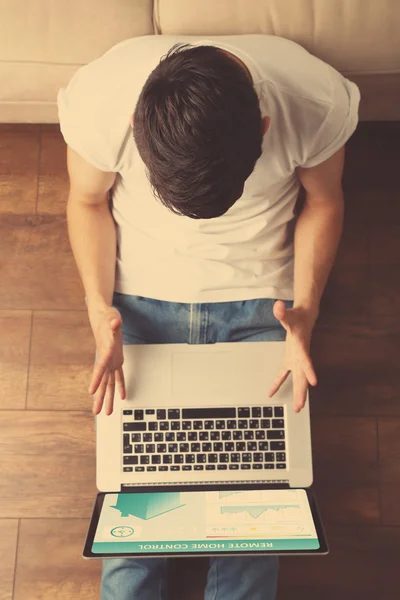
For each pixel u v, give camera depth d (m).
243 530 1.13
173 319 1.30
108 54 1.09
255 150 0.88
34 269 1.60
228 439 1.27
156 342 1.34
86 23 1.27
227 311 1.30
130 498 1.19
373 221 1.62
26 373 1.57
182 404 1.27
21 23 1.27
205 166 0.84
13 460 1.53
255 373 1.28
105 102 1.03
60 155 1.63
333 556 1.51
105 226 1.26
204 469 1.27
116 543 1.11
